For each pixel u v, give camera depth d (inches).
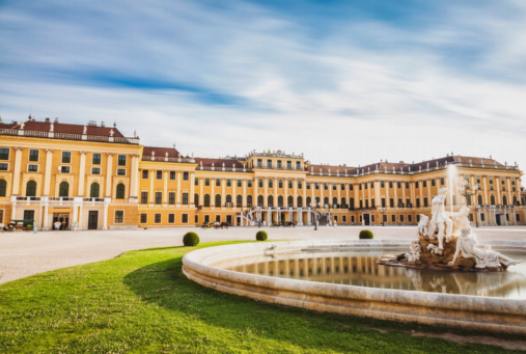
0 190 1964.8
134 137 2241.6
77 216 2042.3
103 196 2138.3
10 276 456.4
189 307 287.0
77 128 2247.8
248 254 674.8
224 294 329.7
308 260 609.6
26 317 265.1
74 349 204.7
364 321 243.3
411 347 201.2
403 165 3565.5
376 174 3272.6
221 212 2918.3
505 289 357.1
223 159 3272.6
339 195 3469.5
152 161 2596.0
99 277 427.2
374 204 3287.4
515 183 3201.3
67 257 670.5
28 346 210.1
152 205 2561.5
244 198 3029.0
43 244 982.4
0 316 268.2
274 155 3171.8
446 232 489.4
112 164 2178.9
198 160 3068.4
